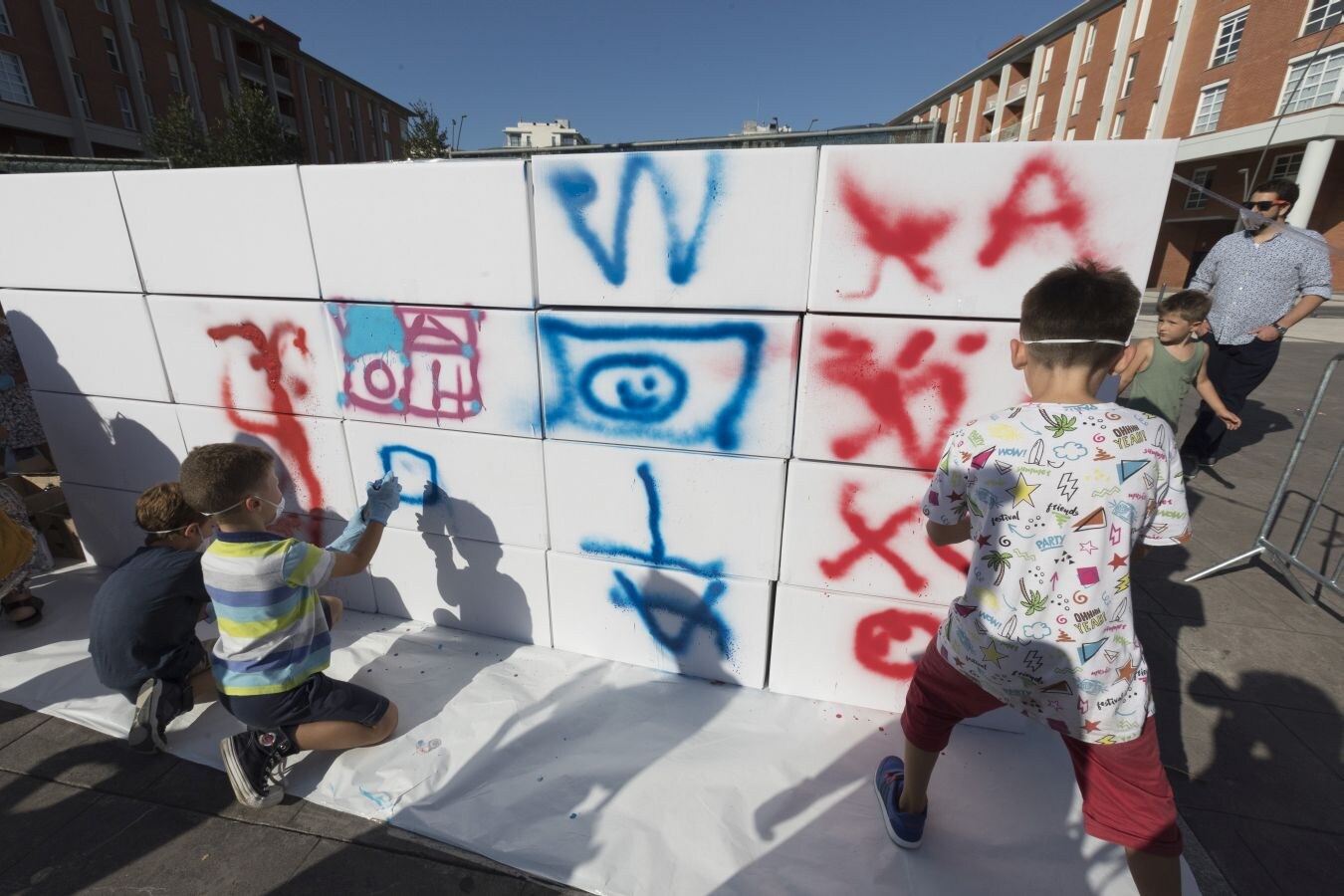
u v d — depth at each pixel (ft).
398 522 8.60
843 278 6.01
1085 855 5.75
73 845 5.84
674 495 7.29
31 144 83.10
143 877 5.54
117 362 8.84
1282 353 31.94
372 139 168.04
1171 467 4.28
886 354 6.15
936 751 5.37
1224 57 74.64
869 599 7.11
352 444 8.29
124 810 6.21
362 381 7.89
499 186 6.54
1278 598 9.81
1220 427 14.40
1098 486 4.10
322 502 8.75
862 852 5.78
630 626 8.14
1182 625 9.12
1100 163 5.24
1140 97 87.45
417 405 7.80
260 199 7.38
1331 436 17.95
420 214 6.90
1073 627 4.26
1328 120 62.54
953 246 5.70
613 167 6.19
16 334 9.11
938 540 5.17
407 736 7.09
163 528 7.09
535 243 6.73
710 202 6.07
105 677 6.97
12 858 5.72
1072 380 4.34
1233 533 11.97
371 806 6.23
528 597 8.45
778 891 5.45
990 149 5.38
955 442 4.62
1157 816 4.40
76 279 8.54
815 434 6.61
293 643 6.37
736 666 7.89
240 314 8.04
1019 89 115.85
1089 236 5.44
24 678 7.98
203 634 8.90
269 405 8.43
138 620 6.78
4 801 6.30
